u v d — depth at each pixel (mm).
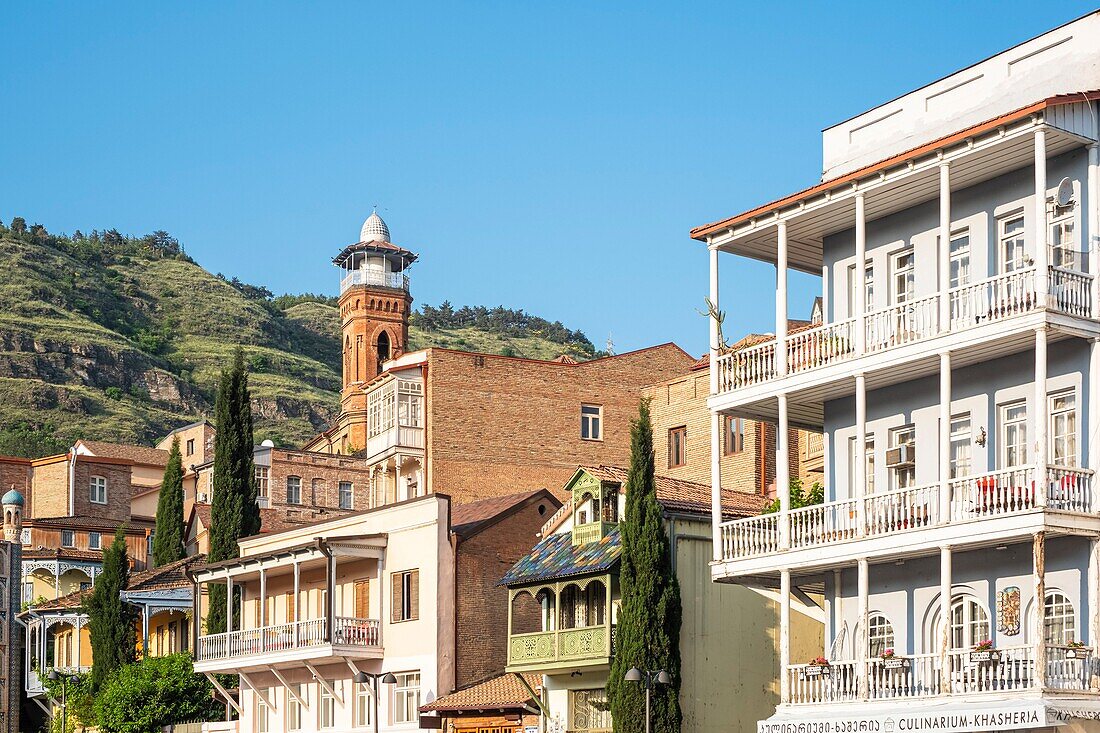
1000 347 38094
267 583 68188
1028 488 36312
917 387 41625
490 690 55688
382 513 61812
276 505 110312
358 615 62188
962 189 40719
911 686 39312
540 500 62062
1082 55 39375
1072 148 38062
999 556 38719
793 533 42250
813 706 40062
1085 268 37625
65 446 191250
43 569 102000
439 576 58406
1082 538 36656
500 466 83625
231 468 73375
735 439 70062
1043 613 35125
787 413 44344
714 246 45375
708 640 50094
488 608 59250
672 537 49906
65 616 84062
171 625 76438
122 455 141750
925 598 40562
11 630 89812
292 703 64750
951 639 39875
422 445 84938
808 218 43031
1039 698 34781
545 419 85188
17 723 88438
